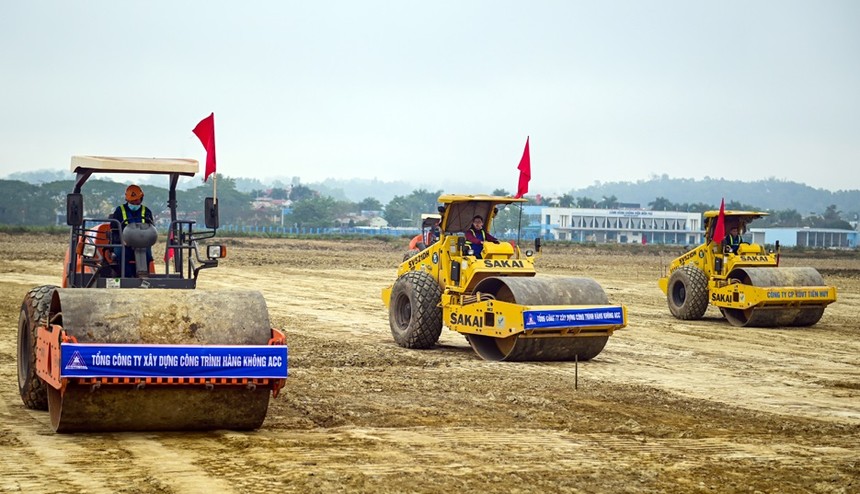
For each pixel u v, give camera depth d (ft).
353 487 24.95
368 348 55.88
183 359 29.35
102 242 36.96
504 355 52.90
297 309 80.43
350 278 121.60
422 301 55.72
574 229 499.10
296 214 534.37
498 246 55.11
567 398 40.52
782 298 73.26
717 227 77.87
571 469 27.96
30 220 487.20
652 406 39.55
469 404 38.29
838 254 314.76
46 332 31.14
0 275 104.53
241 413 30.99
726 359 56.34
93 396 29.25
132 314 29.96
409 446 30.27
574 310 50.29
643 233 526.16
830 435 34.78
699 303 77.97
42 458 27.35
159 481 25.04
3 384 40.55
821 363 55.88
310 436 31.37
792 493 26.32
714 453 30.94
